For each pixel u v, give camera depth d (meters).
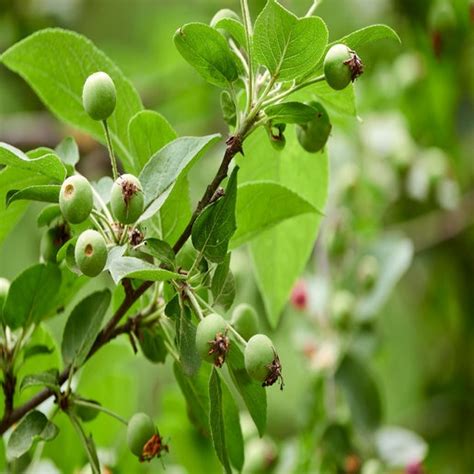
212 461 0.91
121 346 0.87
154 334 0.76
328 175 0.82
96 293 0.77
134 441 0.76
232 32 0.74
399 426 1.24
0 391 0.81
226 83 0.74
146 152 0.76
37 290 0.78
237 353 0.73
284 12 0.71
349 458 0.98
